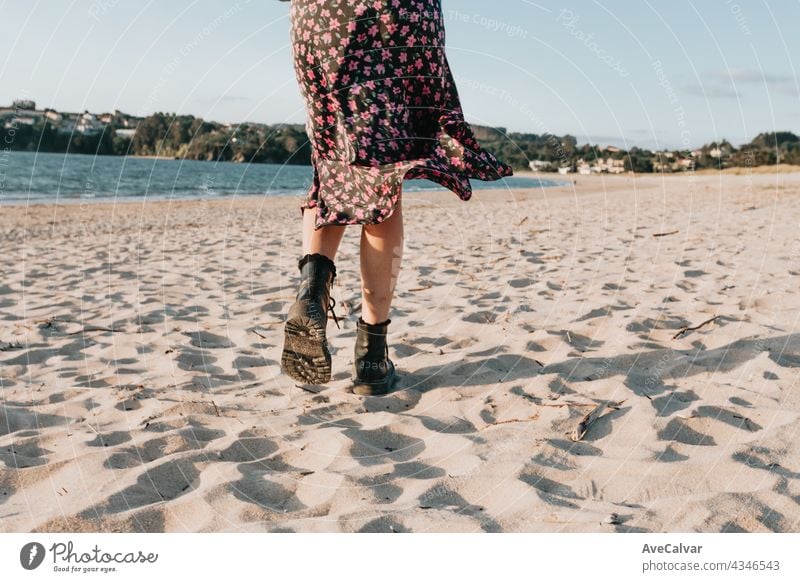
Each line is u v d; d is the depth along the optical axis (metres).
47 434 1.85
